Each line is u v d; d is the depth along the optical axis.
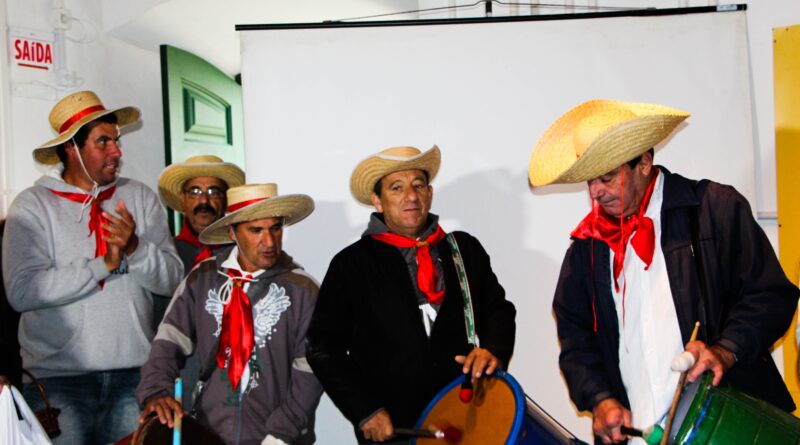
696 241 2.12
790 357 3.06
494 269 3.19
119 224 2.78
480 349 2.17
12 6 3.55
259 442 2.47
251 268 2.62
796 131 3.19
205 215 3.28
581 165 2.08
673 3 3.38
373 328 2.44
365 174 2.61
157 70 4.41
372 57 3.20
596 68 3.16
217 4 4.05
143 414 2.25
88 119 2.90
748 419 1.76
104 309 2.85
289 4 4.14
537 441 1.95
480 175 3.19
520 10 3.52
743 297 2.09
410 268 2.49
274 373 2.54
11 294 2.76
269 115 3.21
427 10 3.60
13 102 3.54
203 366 2.56
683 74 3.13
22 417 2.22
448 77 3.19
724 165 3.12
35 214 2.85
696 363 1.88
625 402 2.24
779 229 3.20
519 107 3.18
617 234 2.21
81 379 2.83
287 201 2.59
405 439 2.37
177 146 4.23
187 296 2.64
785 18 3.22
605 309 2.24
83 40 3.86
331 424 3.20
